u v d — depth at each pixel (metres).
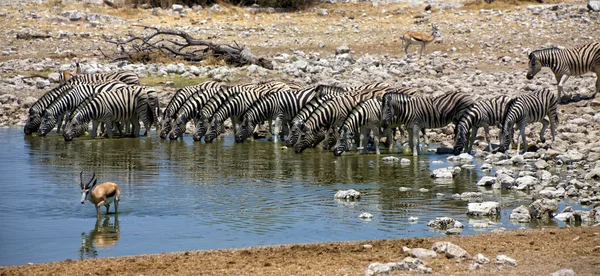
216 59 69.25
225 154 42.19
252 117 46.88
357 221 27.47
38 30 81.81
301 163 39.22
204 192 32.25
